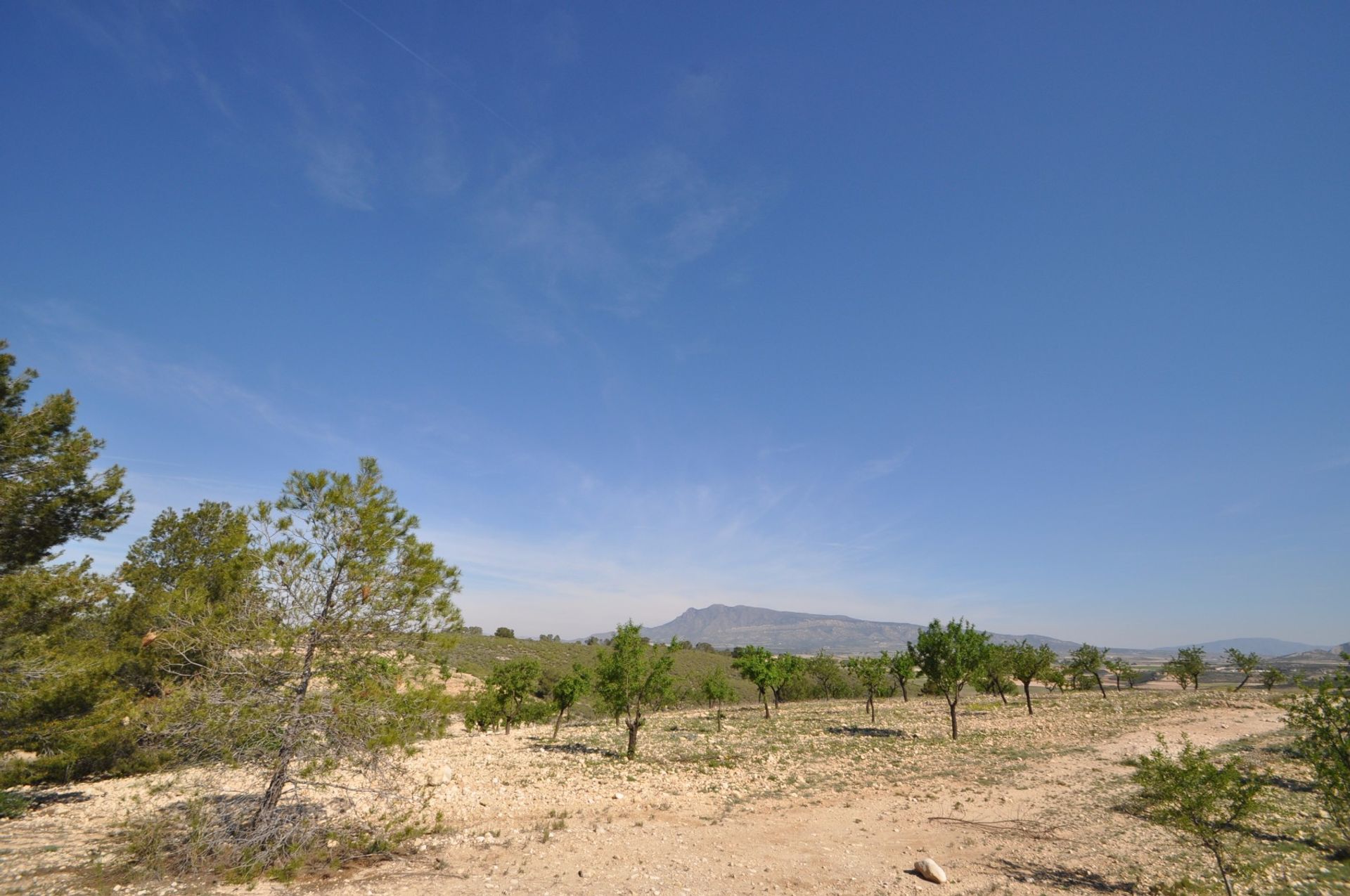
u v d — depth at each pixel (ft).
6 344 50.55
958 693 109.40
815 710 171.73
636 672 91.25
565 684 116.37
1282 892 38.01
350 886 37.78
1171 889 38.83
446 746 105.60
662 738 113.09
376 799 50.49
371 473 50.85
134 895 35.19
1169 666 197.36
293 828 42.16
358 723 44.62
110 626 67.46
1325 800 42.11
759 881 40.96
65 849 42.60
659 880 40.22
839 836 51.90
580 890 37.83
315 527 48.03
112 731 58.44
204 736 41.73
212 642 45.09
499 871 41.24
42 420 52.29
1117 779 71.77
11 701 51.44
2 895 34.42
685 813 58.75
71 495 53.31
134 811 52.75
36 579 49.80
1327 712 41.04
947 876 42.24
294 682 46.16
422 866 41.96
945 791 68.03
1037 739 102.94
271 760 43.62
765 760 87.71
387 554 48.96
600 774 77.20
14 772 56.80
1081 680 212.84
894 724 130.31
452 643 49.49
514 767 82.38
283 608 46.34
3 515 49.06
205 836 41.01
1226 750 86.79
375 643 47.67
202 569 71.77
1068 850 47.65
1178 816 39.40
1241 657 186.70
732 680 302.45
